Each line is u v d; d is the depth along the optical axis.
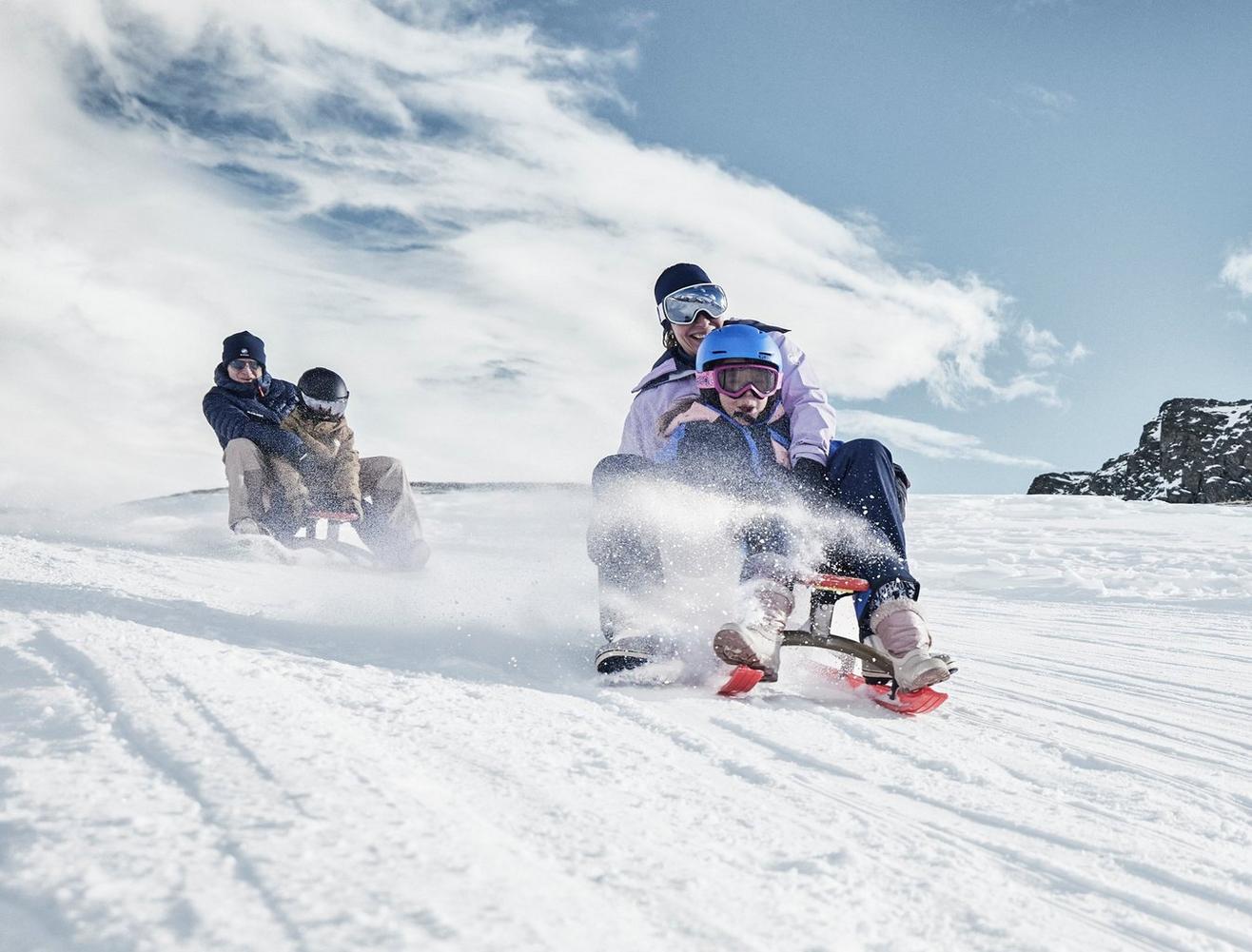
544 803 1.23
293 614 2.87
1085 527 13.30
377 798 1.09
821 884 1.07
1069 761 1.89
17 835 0.91
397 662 2.25
